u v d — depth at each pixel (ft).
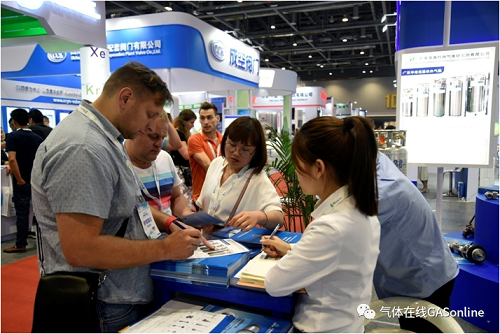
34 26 13.88
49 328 2.83
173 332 2.80
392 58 57.06
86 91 14.79
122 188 3.09
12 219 13.87
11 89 27.07
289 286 2.75
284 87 39.14
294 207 9.11
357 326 3.02
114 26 19.45
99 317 3.11
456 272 4.70
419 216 4.25
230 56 24.20
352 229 2.77
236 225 4.43
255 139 5.09
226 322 2.97
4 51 21.79
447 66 8.14
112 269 3.18
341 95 71.56
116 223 3.17
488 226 8.13
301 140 3.01
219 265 3.07
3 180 13.50
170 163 5.51
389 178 4.20
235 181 5.34
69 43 14.67
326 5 31.78
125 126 3.17
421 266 4.41
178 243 3.04
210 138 9.92
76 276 2.92
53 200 2.72
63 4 13.25
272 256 3.51
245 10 32.35
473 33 8.30
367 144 2.81
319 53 56.90
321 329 2.81
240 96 32.07
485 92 7.95
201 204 5.93
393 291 4.85
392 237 4.33
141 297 3.35
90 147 2.79
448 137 8.30
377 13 38.40
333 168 2.94
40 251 3.15
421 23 8.68
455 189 22.17
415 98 8.47
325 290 2.83
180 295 3.68
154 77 3.14
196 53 19.92
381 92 68.69
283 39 48.80
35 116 13.96
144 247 2.94
